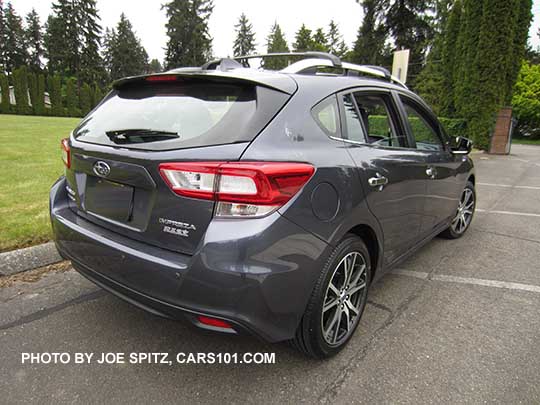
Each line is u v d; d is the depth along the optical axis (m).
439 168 3.14
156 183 1.69
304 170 1.69
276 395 1.82
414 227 2.86
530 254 3.76
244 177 1.53
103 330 2.32
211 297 1.56
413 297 2.83
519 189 7.31
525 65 32.31
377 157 2.26
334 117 2.09
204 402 1.76
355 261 2.17
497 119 14.40
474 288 2.99
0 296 2.68
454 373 1.98
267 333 1.67
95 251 1.94
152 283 1.69
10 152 8.42
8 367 1.97
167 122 1.88
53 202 2.40
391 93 2.73
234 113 1.75
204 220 1.58
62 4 51.91
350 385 1.89
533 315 2.59
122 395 1.80
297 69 2.20
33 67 62.19
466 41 14.51
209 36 54.44
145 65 75.69
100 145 1.99
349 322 2.20
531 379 1.95
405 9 31.86
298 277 1.71
